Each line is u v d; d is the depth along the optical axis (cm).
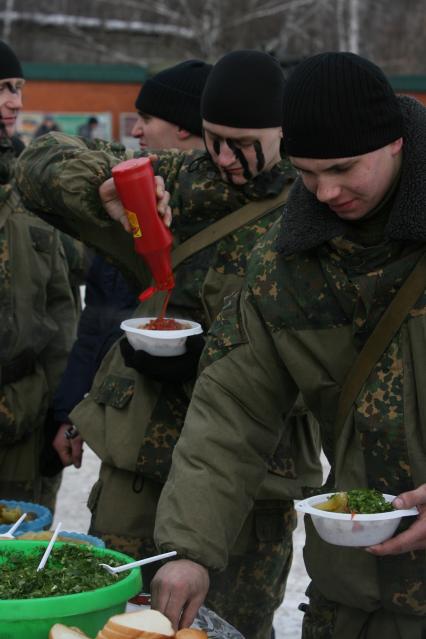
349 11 3522
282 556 384
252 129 362
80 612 239
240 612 378
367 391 285
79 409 395
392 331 281
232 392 299
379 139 270
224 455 295
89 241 388
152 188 346
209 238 372
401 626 293
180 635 234
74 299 511
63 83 2709
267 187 369
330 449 307
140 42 3666
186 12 3534
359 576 291
